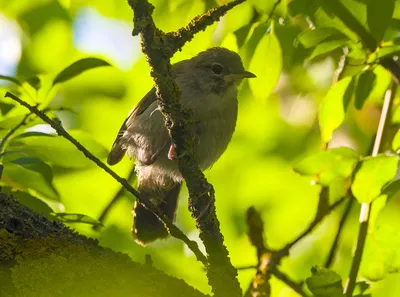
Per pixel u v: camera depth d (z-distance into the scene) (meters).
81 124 13.73
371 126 12.96
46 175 8.62
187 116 7.50
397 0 8.90
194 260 12.15
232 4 7.23
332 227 12.70
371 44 8.60
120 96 13.91
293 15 9.45
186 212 13.23
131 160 11.69
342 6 8.52
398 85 9.26
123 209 12.57
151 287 7.02
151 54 7.12
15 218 6.73
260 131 13.75
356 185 8.33
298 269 12.62
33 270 6.60
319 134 13.45
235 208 13.43
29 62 13.98
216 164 13.68
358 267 9.03
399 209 12.28
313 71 12.33
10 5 13.68
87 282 6.74
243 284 12.42
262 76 9.88
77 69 8.49
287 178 13.45
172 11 10.48
